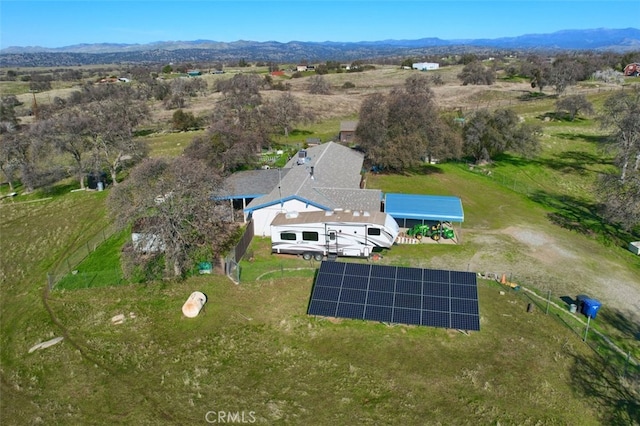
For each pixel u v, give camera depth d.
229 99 83.25
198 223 30.34
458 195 45.88
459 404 18.97
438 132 51.84
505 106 96.19
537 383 20.12
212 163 49.06
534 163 58.78
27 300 28.83
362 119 53.97
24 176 53.00
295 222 31.64
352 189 38.34
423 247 33.81
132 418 18.62
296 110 80.50
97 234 38.69
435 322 22.89
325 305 24.33
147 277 29.47
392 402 19.09
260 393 19.75
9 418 18.95
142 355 22.59
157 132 88.00
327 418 18.33
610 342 23.41
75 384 20.77
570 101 79.12
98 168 52.69
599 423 18.28
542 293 27.73
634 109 52.66
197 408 18.98
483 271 30.28
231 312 25.86
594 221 40.44
